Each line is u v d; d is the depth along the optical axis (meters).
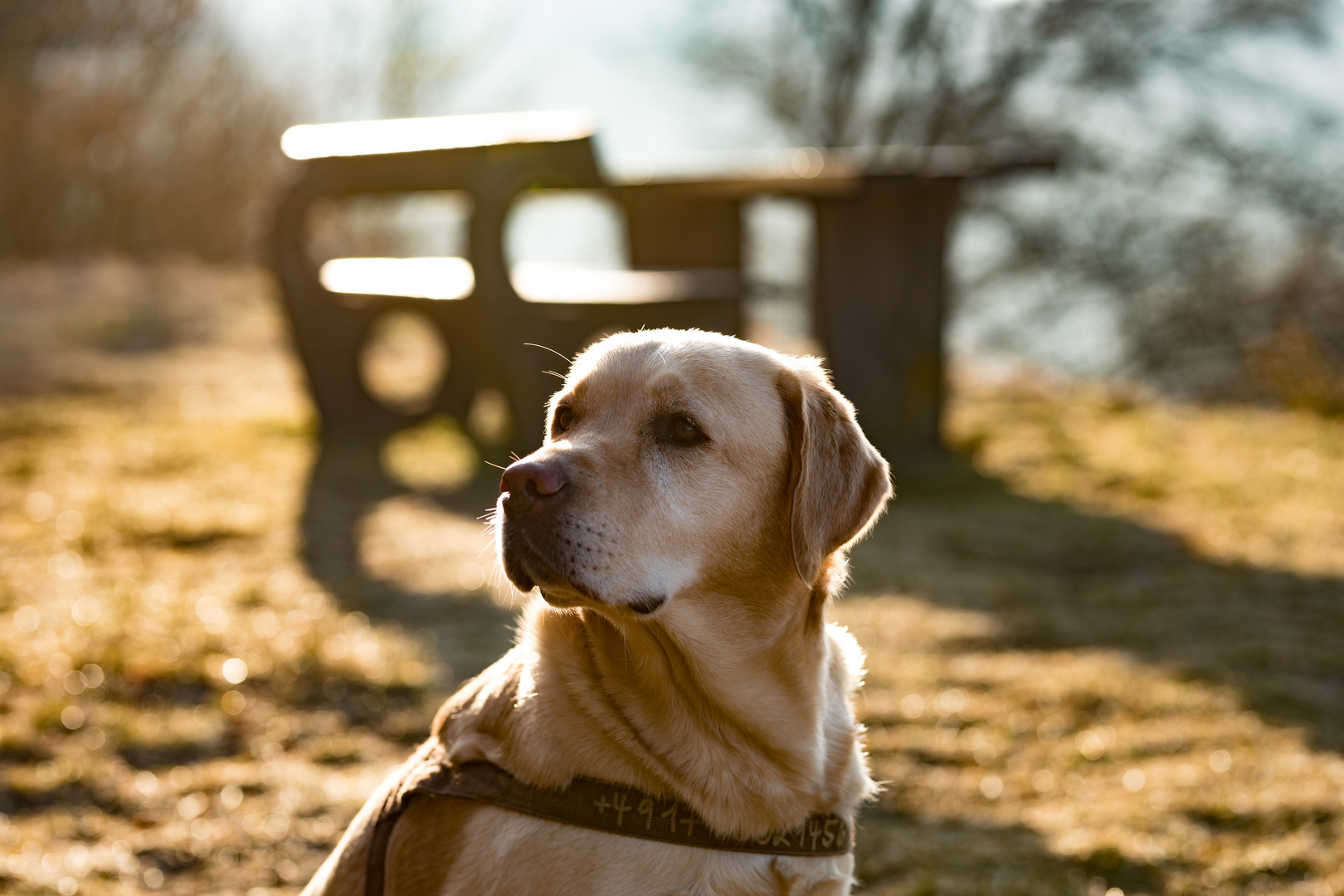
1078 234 18.41
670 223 9.98
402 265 10.12
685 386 2.26
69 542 6.14
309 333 9.06
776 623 2.25
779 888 2.09
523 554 2.12
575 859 1.98
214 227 18.61
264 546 6.36
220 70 18.53
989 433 9.69
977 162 8.41
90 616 5.02
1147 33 17.88
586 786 2.01
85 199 17.38
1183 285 18.08
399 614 5.42
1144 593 6.03
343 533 6.68
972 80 18.89
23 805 3.51
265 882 3.21
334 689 4.50
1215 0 17.39
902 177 8.14
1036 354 18.78
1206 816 3.66
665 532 2.17
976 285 18.81
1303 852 3.40
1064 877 3.32
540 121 8.27
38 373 10.66
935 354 8.74
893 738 4.25
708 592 2.21
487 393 10.84
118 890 3.08
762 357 2.38
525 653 2.20
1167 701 4.58
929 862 3.41
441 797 2.10
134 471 7.70
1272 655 5.11
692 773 2.05
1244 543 6.88
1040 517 7.44
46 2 16.12
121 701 4.25
